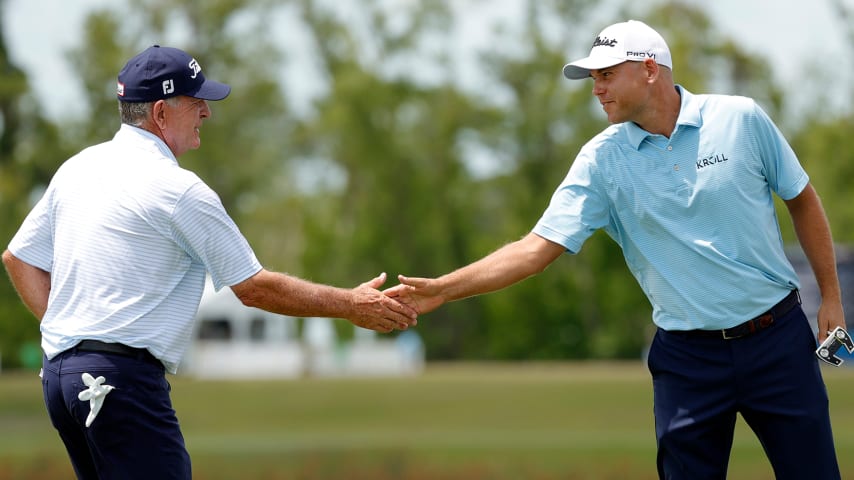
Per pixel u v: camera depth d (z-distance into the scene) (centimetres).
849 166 15512
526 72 16325
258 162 16650
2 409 7788
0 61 15125
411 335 15262
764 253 1786
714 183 1775
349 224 16688
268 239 17488
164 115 1719
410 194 16562
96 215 1667
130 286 1653
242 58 16475
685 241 1792
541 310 16062
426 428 7412
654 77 1794
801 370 1784
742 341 1788
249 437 7081
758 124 1789
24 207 15238
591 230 1873
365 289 1859
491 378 10056
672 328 1830
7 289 14538
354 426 7594
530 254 1877
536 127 16112
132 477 1645
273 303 1750
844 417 6538
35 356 14112
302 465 5612
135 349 1650
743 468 4753
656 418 1872
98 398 1620
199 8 16200
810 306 7781
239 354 12706
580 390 8888
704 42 16575
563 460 5625
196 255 1694
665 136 1811
